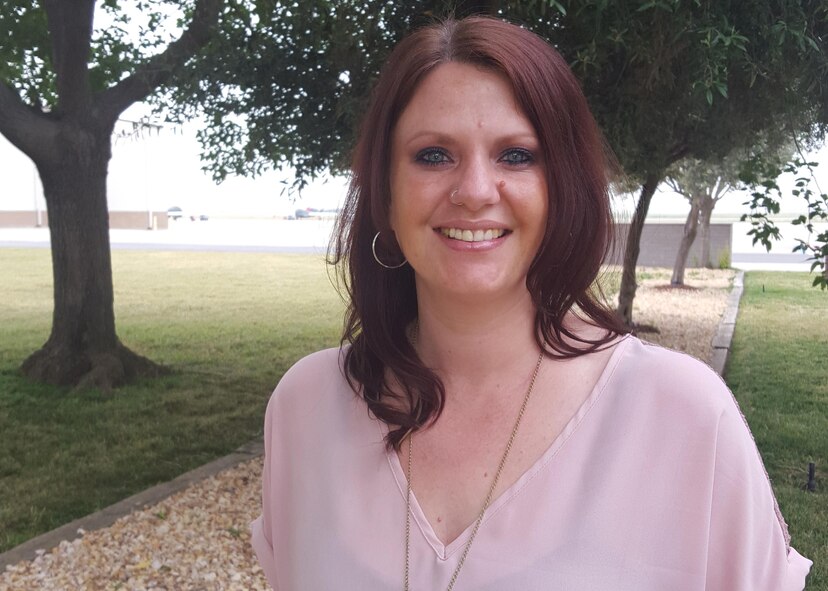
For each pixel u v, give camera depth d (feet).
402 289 4.41
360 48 15.35
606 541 3.33
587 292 4.02
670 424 3.51
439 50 3.62
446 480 3.77
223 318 39.34
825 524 13.52
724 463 3.45
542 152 3.59
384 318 4.33
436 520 3.70
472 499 3.67
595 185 3.77
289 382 4.54
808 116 17.69
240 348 31.09
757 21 12.87
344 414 4.19
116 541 12.66
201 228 145.79
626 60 14.10
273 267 67.82
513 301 3.84
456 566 3.46
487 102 3.51
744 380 24.81
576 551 3.31
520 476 3.60
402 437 3.88
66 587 11.04
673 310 40.37
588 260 3.81
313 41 17.16
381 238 4.27
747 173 17.03
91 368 23.79
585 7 11.93
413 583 3.50
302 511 4.02
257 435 19.11
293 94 18.49
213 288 52.39
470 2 13.03
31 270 62.08
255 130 19.21
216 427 19.80
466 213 3.53
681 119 17.52
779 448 17.88
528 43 3.58
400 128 3.71
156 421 20.30
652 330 32.86
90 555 12.10
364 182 4.28
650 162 17.20
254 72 18.02
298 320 38.78
